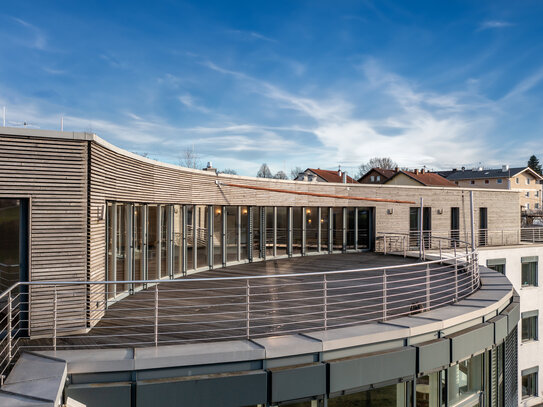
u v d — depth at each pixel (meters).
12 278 7.67
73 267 7.95
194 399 6.31
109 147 9.12
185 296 11.27
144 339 7.48
